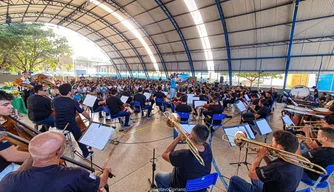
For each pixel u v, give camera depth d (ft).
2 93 4.58
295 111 13.58
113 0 37.81
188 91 30.58
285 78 33.01
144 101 18.13
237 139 5.45
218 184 7.38
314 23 26.66
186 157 4.49
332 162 5.22
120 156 9.64
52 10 45.57
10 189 2.50
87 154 8.68
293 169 3.99
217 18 33.73
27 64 57.57
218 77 47.98
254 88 42.60
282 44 31.35
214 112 13.43
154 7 36.58
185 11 35.17
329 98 21.33
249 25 32.01
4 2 33.06
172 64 53.52
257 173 4.36
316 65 30.09
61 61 58.03
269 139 13.16
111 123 16.26
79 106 8.39
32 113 9.45
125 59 68.69
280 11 27.58
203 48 42.34
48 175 2.67
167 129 14.69
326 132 5.46
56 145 2.78
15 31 48.96
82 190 3.02
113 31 54.75
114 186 7.02
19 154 3.92
